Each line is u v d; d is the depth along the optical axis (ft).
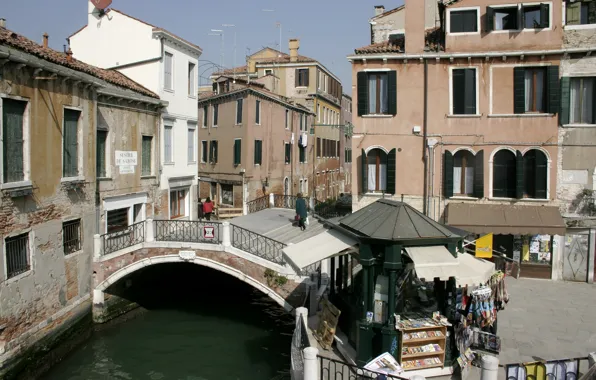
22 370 36.63
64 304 42.96
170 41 63.36
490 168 51.88
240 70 118.11
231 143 87.56
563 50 48.75
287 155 101.50
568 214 50.14
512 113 51.01
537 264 51.01
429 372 26.81
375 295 28.22
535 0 49.78
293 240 54.29
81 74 43.68
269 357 43.70
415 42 52.42
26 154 37.91
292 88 118.32
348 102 157.38
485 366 22.03
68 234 44.45
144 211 58.95
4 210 35.29
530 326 35.96
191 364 42.19
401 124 53.42
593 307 41.01
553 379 23.35
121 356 43.68
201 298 60.54
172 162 64.85
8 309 35.58
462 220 49.08
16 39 39.40
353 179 54.85
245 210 75.66
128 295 52.42
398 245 26.35
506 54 50.06
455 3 51.52
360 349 27.55
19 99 36.86
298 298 44.29
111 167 52.29
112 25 64.34
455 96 52.29
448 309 28.63
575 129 49.57
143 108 58.03
